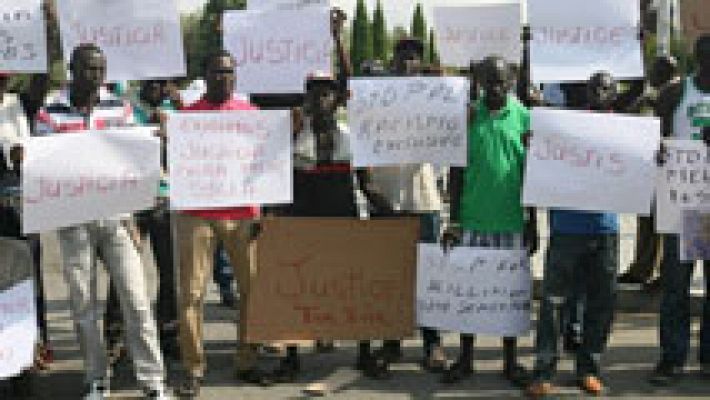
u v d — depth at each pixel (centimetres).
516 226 588
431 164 591
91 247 548
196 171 573
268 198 581
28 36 589
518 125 582
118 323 645
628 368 628
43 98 600
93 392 558
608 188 559
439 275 603
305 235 607
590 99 579
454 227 599
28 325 546
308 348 684
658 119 560
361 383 603
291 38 631
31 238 609
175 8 601
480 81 576
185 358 581
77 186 530
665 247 585
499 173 579
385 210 616
